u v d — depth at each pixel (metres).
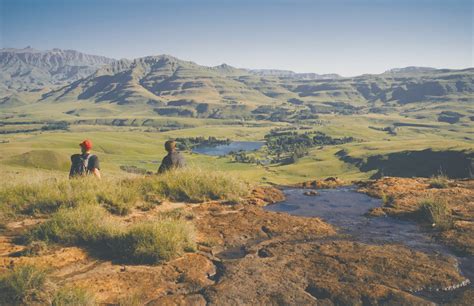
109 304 4.42
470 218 7.44
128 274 5.25
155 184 9.70
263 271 5.38
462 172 145.25
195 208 8.73
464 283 4.89
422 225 7.40
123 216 7.89
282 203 9.38
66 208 7.49
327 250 6.14
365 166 180.88
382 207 8.68
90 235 6.39
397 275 5.14
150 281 5.05
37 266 5.09
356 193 10.43
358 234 6.97
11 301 4.35
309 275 5.24
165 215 7.88
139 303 4.45
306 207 8.99
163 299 4.54
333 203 9.34
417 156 170.62
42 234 6.41
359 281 4.99
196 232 7.00
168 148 11.41
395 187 10.60
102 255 5.89
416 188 10.43
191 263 5.67
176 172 10.30
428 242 6.44
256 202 9.30
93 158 10.53
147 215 7.96
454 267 5.38
